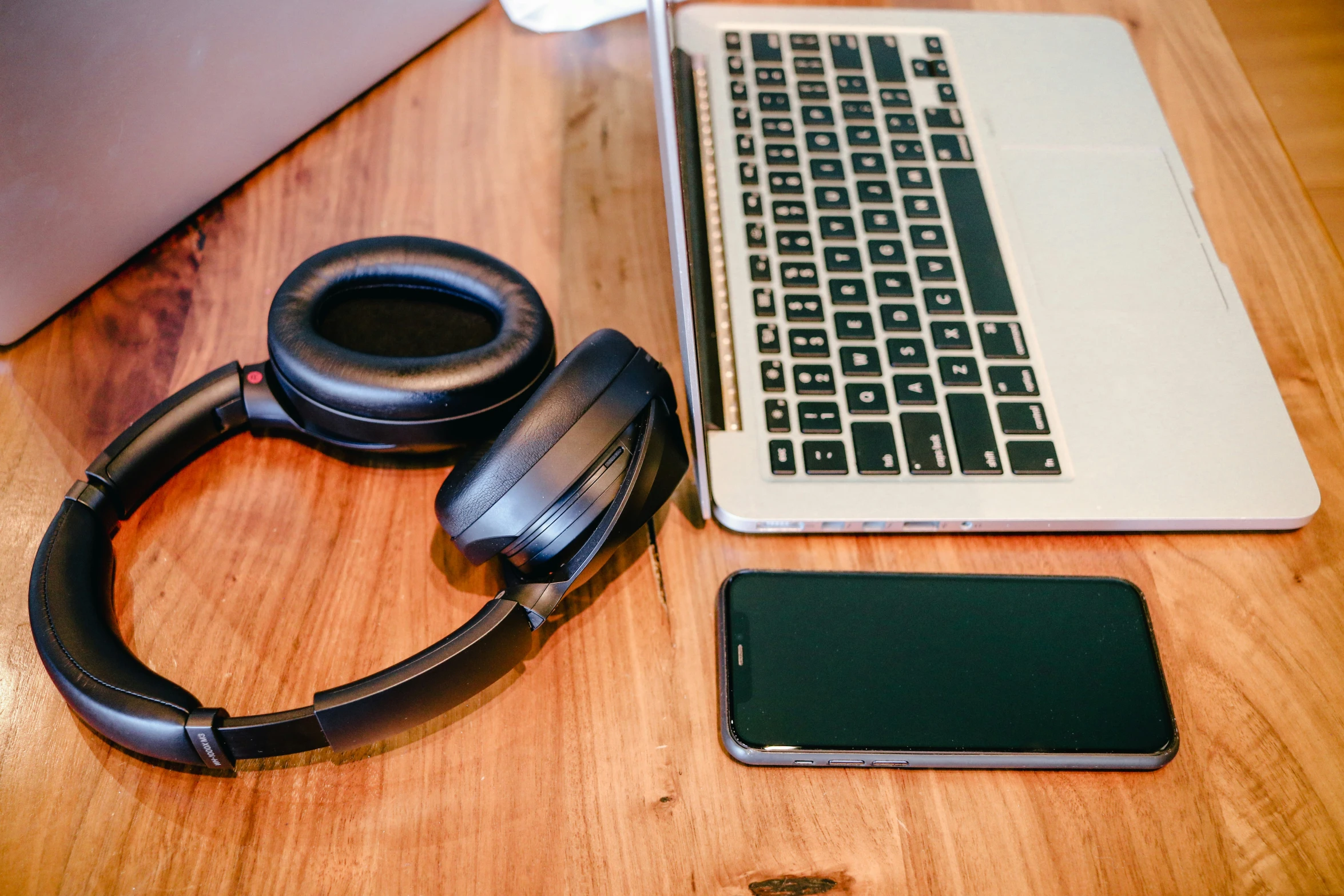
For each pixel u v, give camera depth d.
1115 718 0.43
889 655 0.45
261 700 0.44
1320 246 0.62
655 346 0.55
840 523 0.48
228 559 0.48
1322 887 0.41
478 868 0.40
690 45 0.65
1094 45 0.68
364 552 0.48
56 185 0.51
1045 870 0.41
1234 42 0.77
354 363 0.46
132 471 0.46
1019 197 0.59
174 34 0.52
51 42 0.47
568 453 0.40
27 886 0.39
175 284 0.57
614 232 0.61
